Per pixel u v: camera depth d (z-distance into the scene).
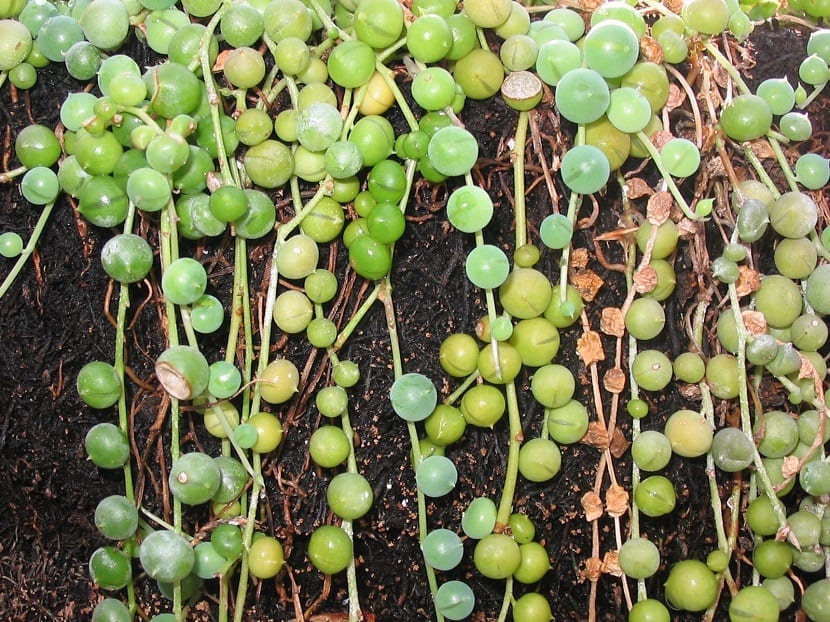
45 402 0.15
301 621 0.15
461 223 0.14
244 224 0.15
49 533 0.15
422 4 0.15
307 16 0.15
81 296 0.15
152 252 0.15
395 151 0.15
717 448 0.15
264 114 0.15
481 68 0.15
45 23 0.15
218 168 0.15
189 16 0.15
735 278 0.15
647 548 0.15
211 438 0.15
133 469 0.15
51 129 0.15
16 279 0.15
